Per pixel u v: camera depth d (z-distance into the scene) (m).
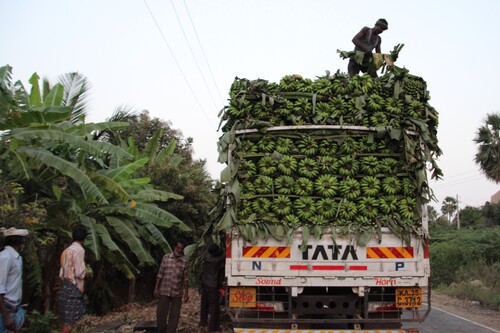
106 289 12.38
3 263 5.38
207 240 8.88
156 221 11.01
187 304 13.52
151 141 14.45
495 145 21.02
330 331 6.23
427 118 6.84
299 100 6.76
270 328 6.40
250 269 6.24
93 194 8.99
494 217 41.81
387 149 6.70
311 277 6.22
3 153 9.26
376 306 6.43
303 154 6.65
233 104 6.75
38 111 9.09
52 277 9.70
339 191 6.54
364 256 6.28
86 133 10.30
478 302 16.06
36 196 9.14
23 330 7.23
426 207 6.54
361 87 6.87
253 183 6.56
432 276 22.69
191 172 17.44
